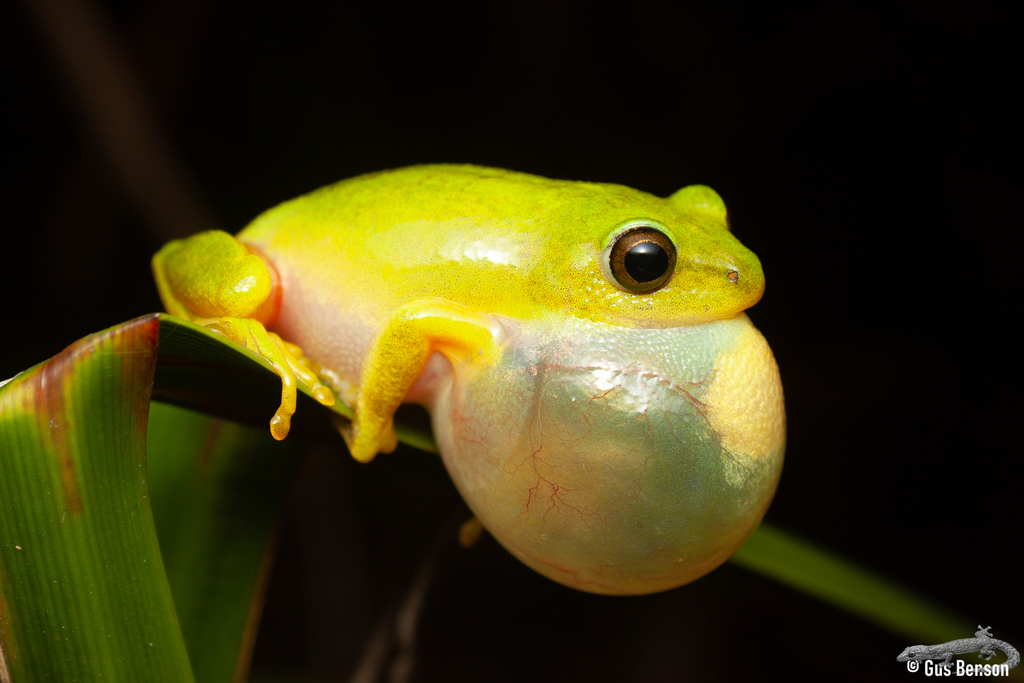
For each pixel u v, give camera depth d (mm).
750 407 176
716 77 506
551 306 177
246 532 190
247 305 183
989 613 436
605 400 175
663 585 179
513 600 505
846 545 467
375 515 524
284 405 175
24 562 168
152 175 407
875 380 494
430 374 182
